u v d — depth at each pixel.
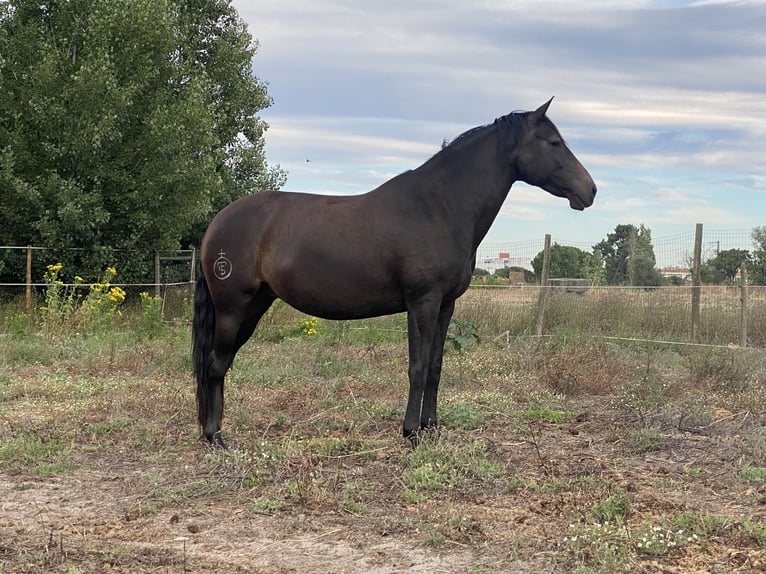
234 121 22.92
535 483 5.27
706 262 14.90
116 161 16.78
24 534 4.43
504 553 4.18
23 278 17.28
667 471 5.73
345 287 6.00
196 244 22.09
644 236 16.53
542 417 7.58
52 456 6.07
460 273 6.12
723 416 7.52
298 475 5.36
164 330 13.32
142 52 17.44
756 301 13.43
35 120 15.99
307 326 13.70
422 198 6.02
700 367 9.29
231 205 6.35
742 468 5.67
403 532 4.49
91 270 17.03
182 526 4.61
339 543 4.35
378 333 13.62
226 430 6.91
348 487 5.18
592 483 5.26
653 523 4.53
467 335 11.77
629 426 7.13
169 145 16.58
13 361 10.43
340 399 8.26
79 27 17.16
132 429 6.90
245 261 6.12
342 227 5.98
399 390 8.69
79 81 15.58
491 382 9.23
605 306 14.06
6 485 5.39
